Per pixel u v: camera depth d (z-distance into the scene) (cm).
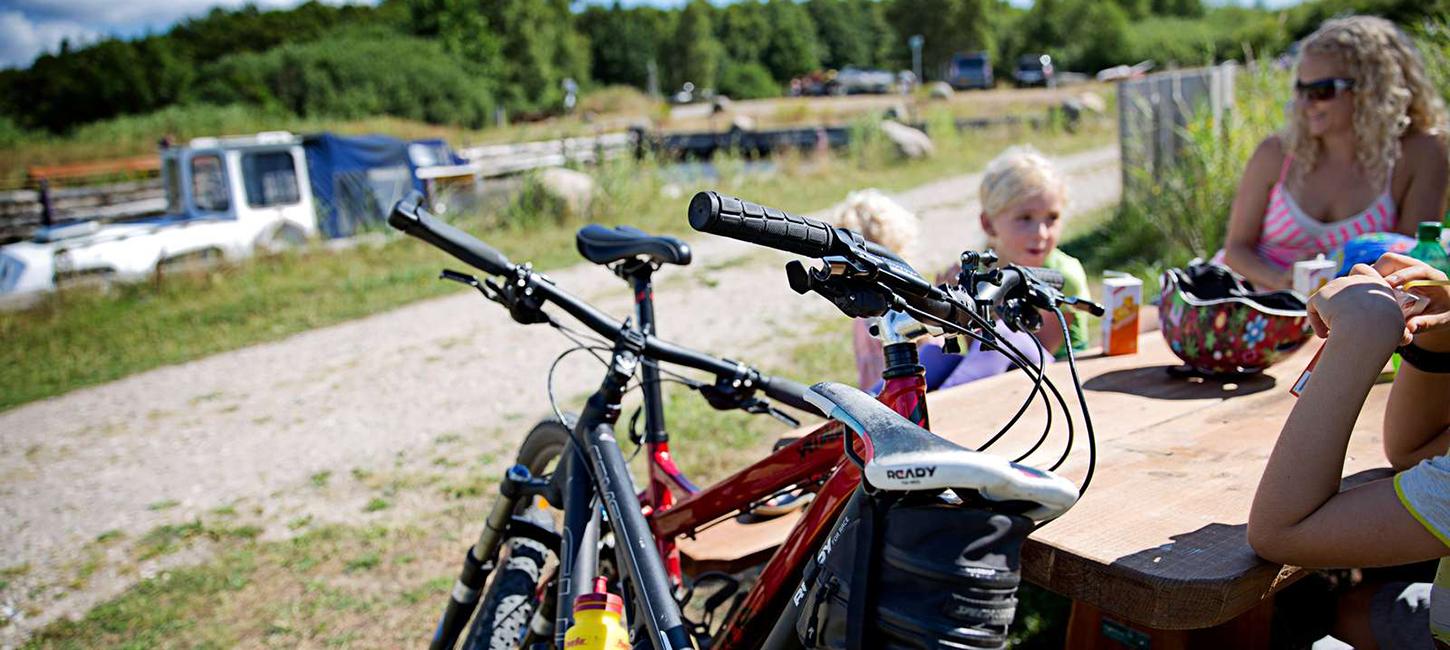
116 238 1112
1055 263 303
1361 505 133
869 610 125
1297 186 349
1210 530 153
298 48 4669
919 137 1944
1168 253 778
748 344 702
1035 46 7269
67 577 422
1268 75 752
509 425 581
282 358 797
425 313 918
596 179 1458
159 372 788
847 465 150
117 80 4953
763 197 1532
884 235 331
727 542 253
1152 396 232
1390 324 135
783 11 9812
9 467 582
